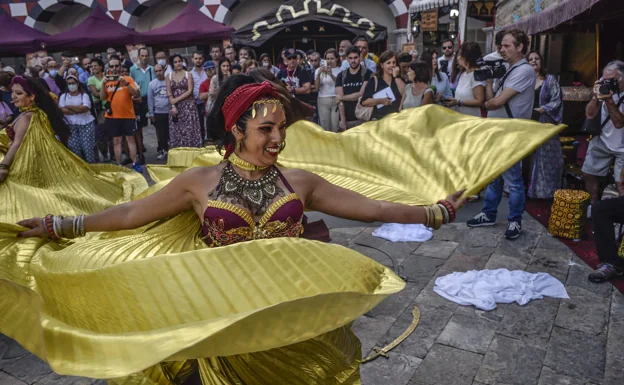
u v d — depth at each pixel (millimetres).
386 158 2260
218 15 17094
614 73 4785
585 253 4652
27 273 2014
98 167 4418
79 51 14914
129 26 17484
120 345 1493
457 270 4387
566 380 2916
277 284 1602
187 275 1585
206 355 1433
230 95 1806
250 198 1807
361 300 1581
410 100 6031
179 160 3270
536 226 5406
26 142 3830
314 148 2422
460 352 3221
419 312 3664
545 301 3797
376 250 4852
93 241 2088
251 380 1832
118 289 1624
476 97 5371
